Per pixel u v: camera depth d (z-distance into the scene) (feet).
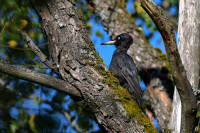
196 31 30.12
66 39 23.95
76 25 24.40
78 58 23.65
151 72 39.11
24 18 34.09
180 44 30.58
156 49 42.09
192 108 21.20
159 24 19.72
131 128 23.11
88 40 24.64
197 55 29.66
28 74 22.09
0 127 44.78
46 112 44.34
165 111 36.73
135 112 23.59
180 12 31.42
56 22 24.03
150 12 19.75
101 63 24.35
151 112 39.14
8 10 33.22
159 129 39.34
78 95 23.25
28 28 37.45
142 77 39.78
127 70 37.78
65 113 45.24
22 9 33.47
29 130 46.34
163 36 20.01
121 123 23.13
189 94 21.02
